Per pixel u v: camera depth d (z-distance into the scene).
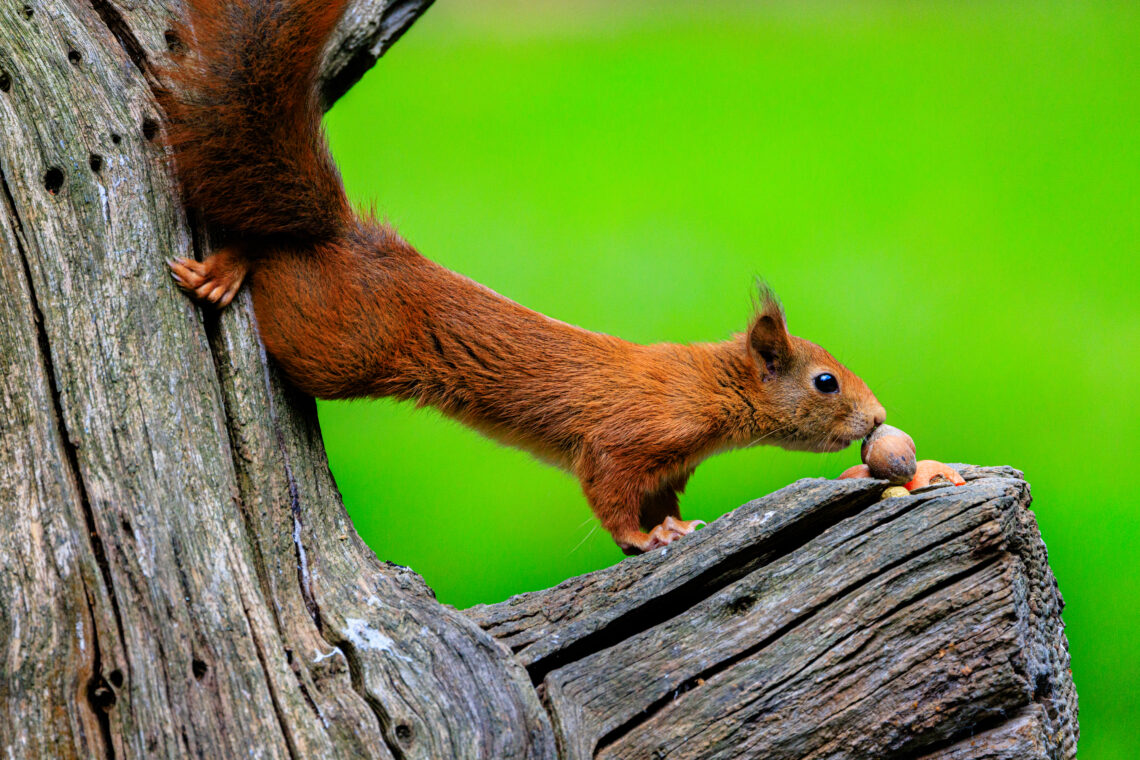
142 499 3.62
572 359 3.73
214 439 3.64
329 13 3.67
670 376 3.74
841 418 3.76
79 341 3.63
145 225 3.65
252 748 3.61
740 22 7.27
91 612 3.61
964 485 3.65
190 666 3.61
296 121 3.67
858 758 3.63
